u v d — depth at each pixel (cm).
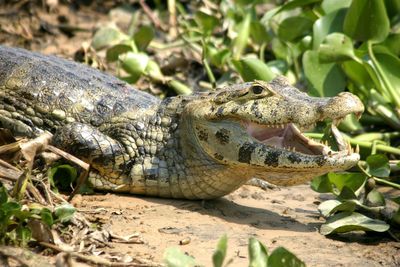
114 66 1608
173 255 805
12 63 1195
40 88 1159
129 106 1136
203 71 1619
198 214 1038
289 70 1527
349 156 991
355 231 1038
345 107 995
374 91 1400
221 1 1759
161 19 1895
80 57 1587
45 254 834
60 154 984
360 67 1369
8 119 1153
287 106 1015
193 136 1059
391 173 1266
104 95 1160
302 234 1005
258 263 789
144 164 1086
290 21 1521
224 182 1064
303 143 1034
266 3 1931
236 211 1077
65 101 1150
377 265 913
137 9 1956
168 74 1595
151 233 942
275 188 1237
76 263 814
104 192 1097
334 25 1440
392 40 1398
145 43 1547
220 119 1035
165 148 1086
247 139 1023
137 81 1497
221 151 1034
